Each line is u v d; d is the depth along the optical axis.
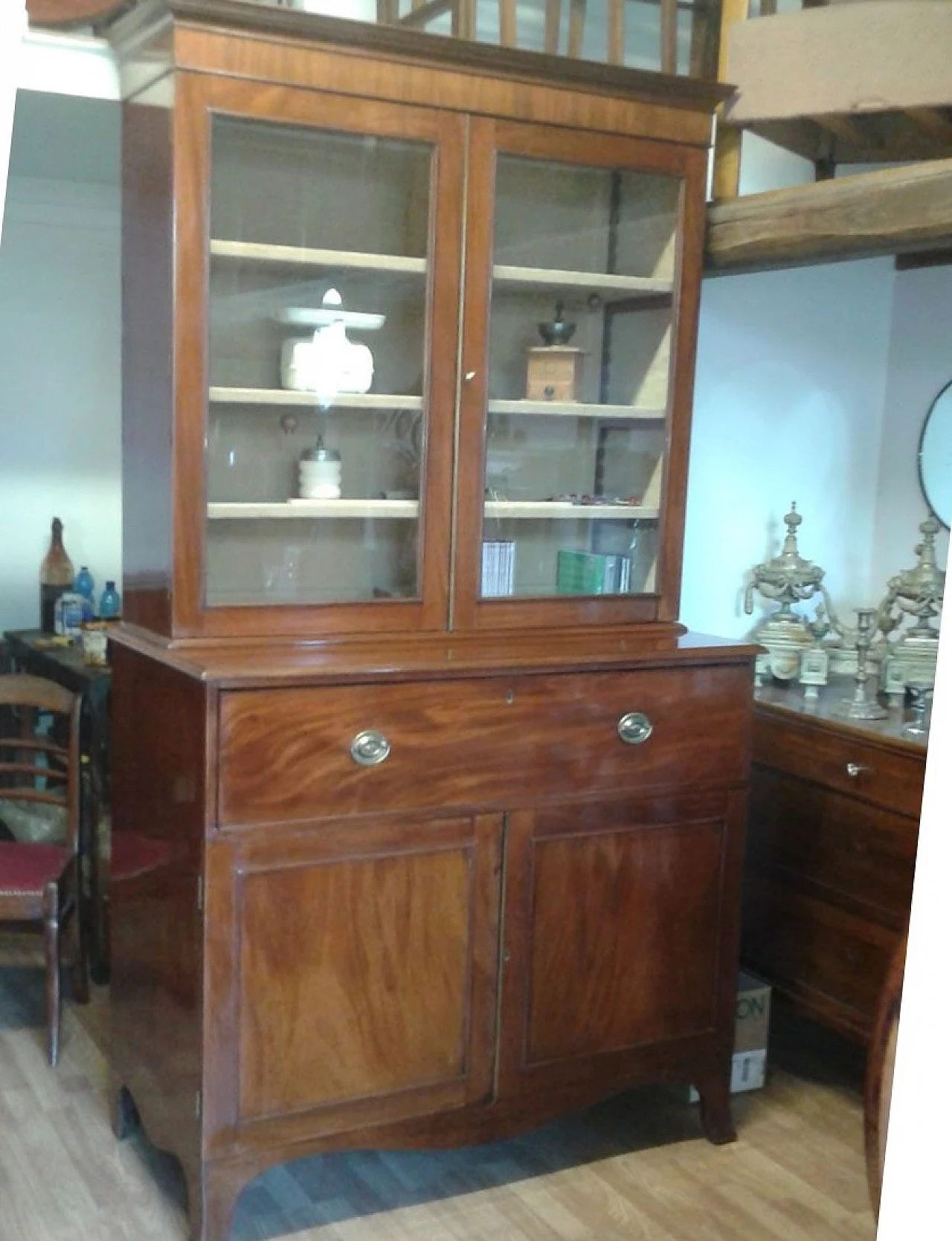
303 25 2.04
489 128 2.25
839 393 3.33
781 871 2.81
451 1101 2.26
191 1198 2.11
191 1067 2.08
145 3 2.05
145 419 2.21
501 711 2.20
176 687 2.07
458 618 2.36
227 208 2.12
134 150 2.21
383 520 2.30
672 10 2.52
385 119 2.16
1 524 3.51
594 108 2.33
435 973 2.21
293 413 2.23
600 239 2.46
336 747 2.07
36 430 3.53
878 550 3.44
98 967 3.16
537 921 2.30
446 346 2.28
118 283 3.58
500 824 2.23
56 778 3.18
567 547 2.49
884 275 3.35
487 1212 2.29
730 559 3.24
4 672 3.44
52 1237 2.15
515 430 2.43
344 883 2.11
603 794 2.32
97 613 3.52
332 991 2.12
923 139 2.81
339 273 2.23
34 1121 2.51
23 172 3.31
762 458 3.24
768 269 2.69
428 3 2.56
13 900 2.66
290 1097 2.12
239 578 2.20
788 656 2.99
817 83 2.51
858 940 2.61
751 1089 2.75
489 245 2.29
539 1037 2.33
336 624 2.24
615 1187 2.38
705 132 2.46
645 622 2.56
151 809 2.21
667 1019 2.46
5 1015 2.97
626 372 2.55
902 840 2.49
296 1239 2.19
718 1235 2.23
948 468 3.21
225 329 2.14
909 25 2.40
